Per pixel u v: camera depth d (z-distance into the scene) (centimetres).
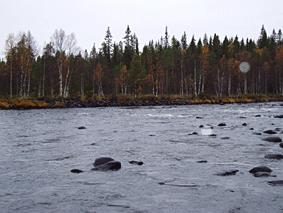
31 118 3753
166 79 9212
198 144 2064
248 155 1738
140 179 1309
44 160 1634
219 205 1036
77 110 5188
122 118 3797
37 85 8081
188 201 1070
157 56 9694
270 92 10231
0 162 1595
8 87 8081
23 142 2147
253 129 2745
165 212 984
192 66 9475
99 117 3925
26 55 6900
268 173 1355
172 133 2553
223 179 1304
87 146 2008
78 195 1130
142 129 2800
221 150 1872
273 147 1953
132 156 1723
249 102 7931
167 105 6875
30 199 1094
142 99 7194
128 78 8719
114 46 10188
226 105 6694
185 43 11900
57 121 3438
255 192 1148
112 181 1283
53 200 1085
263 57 10350
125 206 1031
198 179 1305
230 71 9369
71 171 1417
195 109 5412
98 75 8369
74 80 8412
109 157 1589
